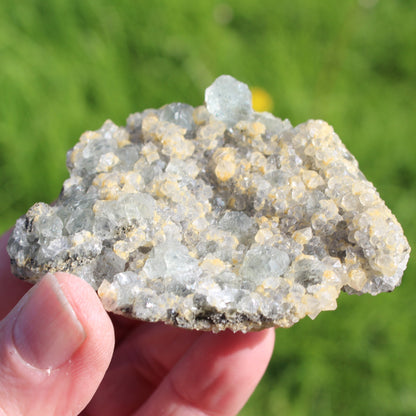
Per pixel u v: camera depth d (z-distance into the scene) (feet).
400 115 1.08
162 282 0.49
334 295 0.49
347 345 0.85
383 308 0.85
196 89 1.03
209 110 0.58
